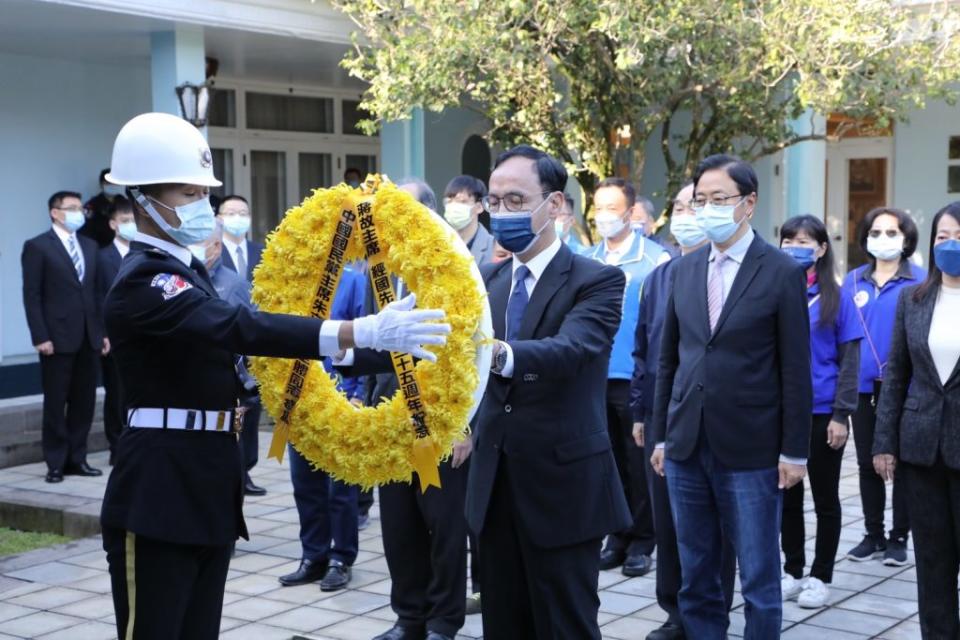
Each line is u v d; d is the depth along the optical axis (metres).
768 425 4.30
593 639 3.84
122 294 3.40
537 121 9.48
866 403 6.38
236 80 13.53
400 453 3.53
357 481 3.63
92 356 8.65
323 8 10.46
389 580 6.08
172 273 3.40
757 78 9.35
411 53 8.92
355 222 3.69
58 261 8.44
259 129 13.85
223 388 3.55
